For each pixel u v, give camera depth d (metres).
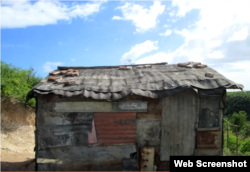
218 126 5.07
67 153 4.91
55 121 4.93
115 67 7.78
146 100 4.96
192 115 5.02
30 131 10.12
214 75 5.52
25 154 7.53
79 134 4.93
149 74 6.00
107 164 4.95
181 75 5.64
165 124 5.00
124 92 4.63
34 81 13.73
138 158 4.95
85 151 4.93
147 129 5.00
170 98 4.99
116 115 4.95
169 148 5.03
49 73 6.34
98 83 5.24
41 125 4.93
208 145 5.05
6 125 9.47
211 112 5.07
